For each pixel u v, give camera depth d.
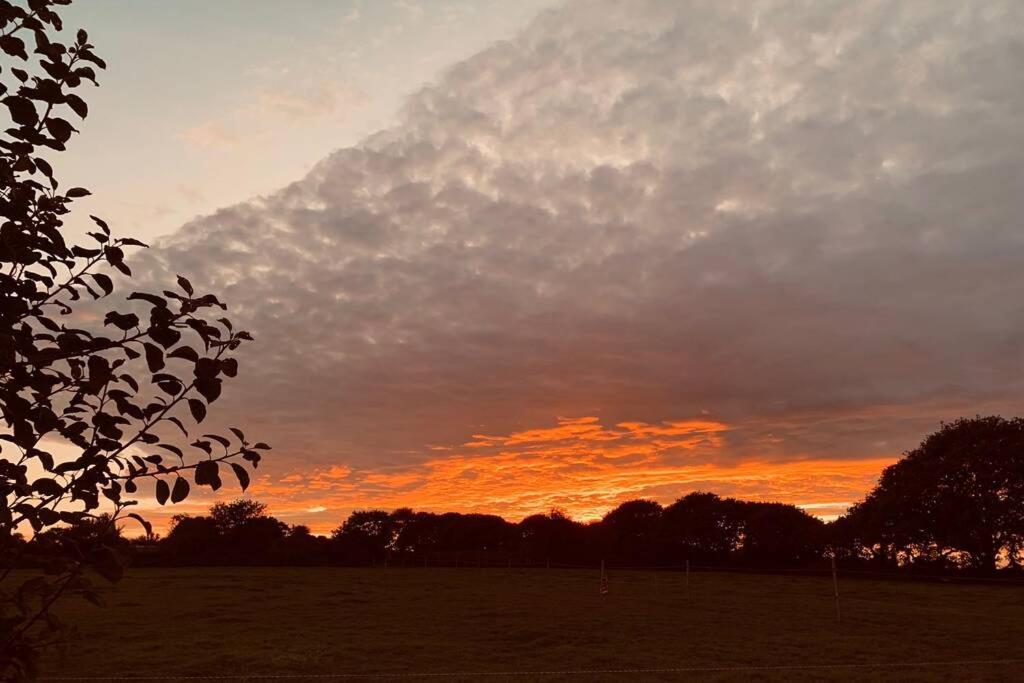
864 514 59.06
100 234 2.41
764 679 17.47
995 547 52.88
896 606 35.66
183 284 2.26
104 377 2.21
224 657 19.95
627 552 80.12
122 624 27.23
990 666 19.25
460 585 50.28
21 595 2.22
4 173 2.33
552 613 32.09
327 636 24.58
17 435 2.23
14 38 2.43
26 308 2.29
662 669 18.81
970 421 57.59
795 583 52.06
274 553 82.44
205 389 2.26
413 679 17.27
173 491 2.34
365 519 89.75
